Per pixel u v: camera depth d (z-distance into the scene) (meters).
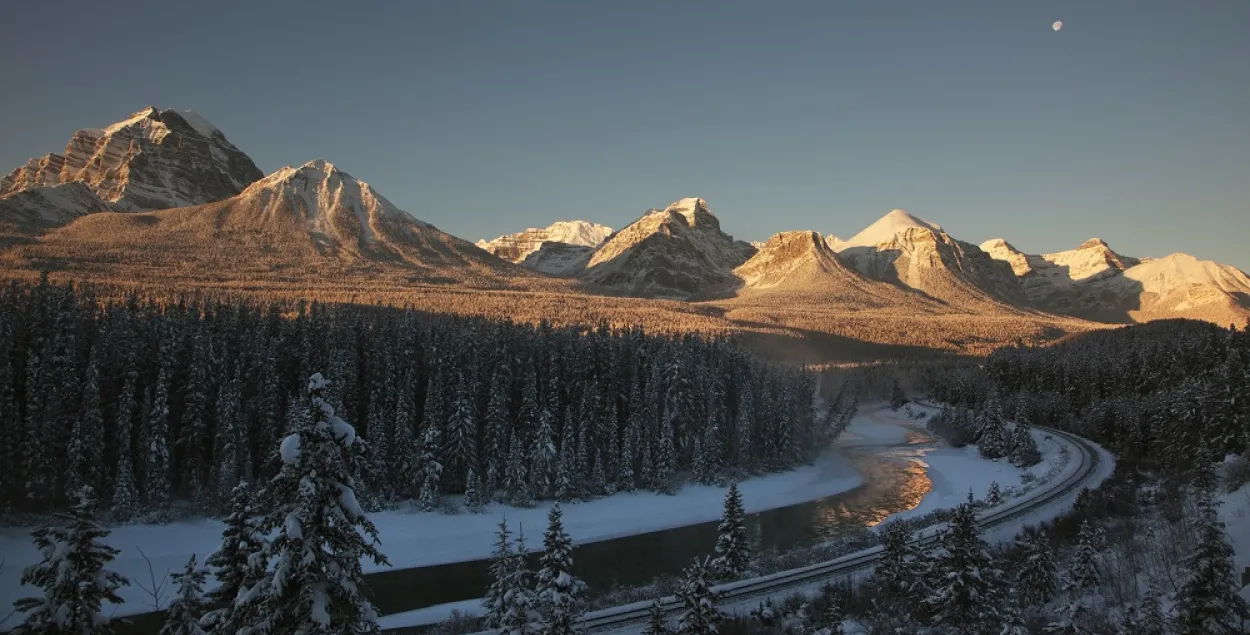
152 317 92.81
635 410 102.88
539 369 106.00
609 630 46.41
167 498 76.75
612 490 96.38
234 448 79.25
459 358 101.19
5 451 71.44
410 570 70.50
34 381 76.38
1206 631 33.19
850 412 153.62
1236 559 44.84
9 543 66.25
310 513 20.78
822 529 84.19
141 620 55.31
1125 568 53.38
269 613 21.58
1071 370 154.50
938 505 93.81
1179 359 132.12
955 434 146.50
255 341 89.94
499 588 39.62
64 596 22.67
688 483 102.06
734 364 124.81
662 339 124.62
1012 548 65.31
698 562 42.41
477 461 91.00
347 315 107.25
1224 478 72.31
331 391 84.56
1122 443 117.56
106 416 80.56
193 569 28.45
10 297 83.50
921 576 48.41
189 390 82.19
